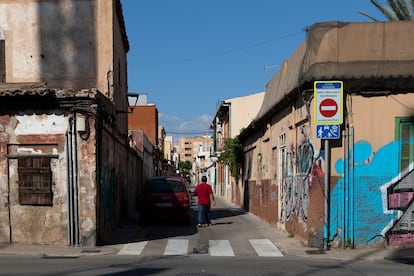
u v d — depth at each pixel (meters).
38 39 15.53
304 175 11.56
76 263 8.88
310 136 11.00
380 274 7.91
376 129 10.66
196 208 25.69
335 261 9.27
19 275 7.61
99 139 11.30
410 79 10.34
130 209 20.83
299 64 11.76
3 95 10.60
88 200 10.94
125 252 10.46
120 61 18.14
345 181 10.66
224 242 12.02
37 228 10.98
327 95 10.39
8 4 15.59
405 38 10.46
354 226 10.66
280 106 14.24
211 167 62.00
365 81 10.43
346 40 10.51
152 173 38.28
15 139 10.98
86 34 15.48
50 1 15.59
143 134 28.53
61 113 10.98
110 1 15.48
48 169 10.93
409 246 10.64
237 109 39.56
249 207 22.72
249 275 7.74
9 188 11.05
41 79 15.42
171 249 10.95
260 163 19.27
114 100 15.61
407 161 10.66
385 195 10.66
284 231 14.09
